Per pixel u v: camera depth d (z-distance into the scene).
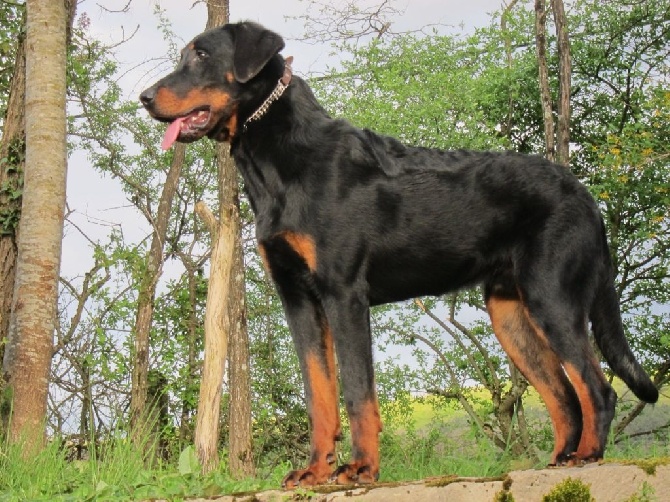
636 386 4.84
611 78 17.47
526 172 4.76
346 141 4.65
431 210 4.68
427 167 4.78
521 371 4.97
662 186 14.76
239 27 4.82
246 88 4.71
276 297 17.02
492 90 16.23
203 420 7.22
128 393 14.03
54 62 9.57
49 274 9.32
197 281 16.64
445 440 8.56
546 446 12.41
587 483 3.83
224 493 4.50
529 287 4.61
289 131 4.63
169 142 4.75
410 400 15.58
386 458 6.84
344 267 4.48
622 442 9.99
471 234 4.74
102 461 6.84
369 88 15.18
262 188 4.66
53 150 9.46
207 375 7.25
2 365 9.80
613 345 4.87
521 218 4.71
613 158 13.72
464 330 15.44
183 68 4.81
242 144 4.73
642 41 17.30
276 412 16.64
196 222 17.09
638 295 16.80
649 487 3.83
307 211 4.50
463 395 15.02
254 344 17.08
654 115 14.25
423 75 15.33
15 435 8.64
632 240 16.14
